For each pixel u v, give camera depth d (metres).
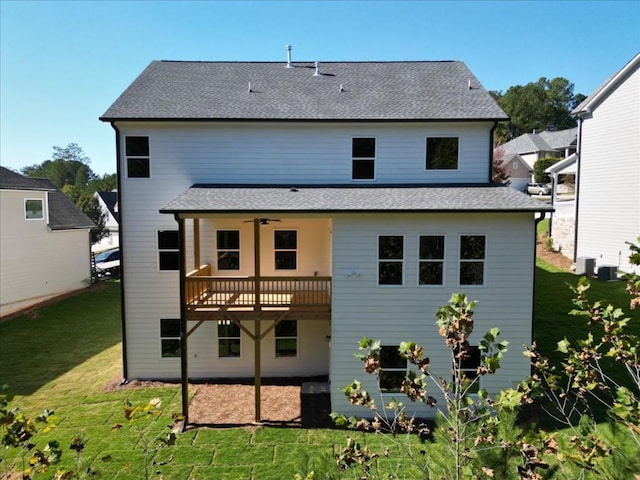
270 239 13.53
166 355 13.22
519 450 3.48
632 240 19.83
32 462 4.32
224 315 10.61
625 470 3.18
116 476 8.25
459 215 10.63
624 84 20.03
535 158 55.62
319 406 11.30
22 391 12.14
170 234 13.06
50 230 23.08
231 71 15.73
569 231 24.64
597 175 21.64
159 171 12.91
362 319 10.79
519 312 10.76
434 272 10.82
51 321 19.11
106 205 46.44
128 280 13.03
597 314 4.18
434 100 13.71
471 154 13.03
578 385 4.39
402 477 4.94
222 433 9.92
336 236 10.70
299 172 13.10
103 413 10.86
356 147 13.12
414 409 10.64
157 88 14.09
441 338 10.80
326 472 4.37
